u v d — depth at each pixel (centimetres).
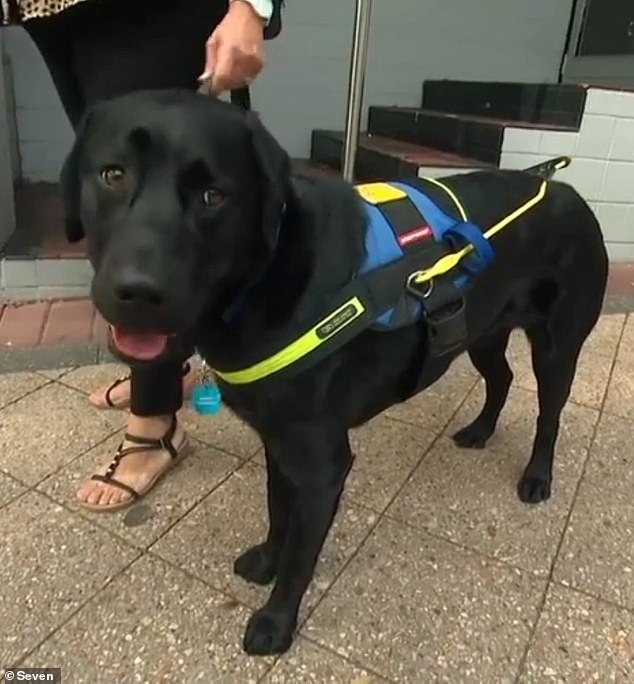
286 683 116
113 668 118
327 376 109
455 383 217
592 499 166
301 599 126
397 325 114
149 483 160
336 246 107
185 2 132
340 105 406
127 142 88
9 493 157
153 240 84
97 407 191
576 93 294
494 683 118
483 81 407
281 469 117
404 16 402
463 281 124
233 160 90
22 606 129
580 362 233
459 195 133
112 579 136
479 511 160
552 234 143
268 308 103
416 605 133
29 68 342
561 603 135
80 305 248
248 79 117
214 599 133
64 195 100
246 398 110
